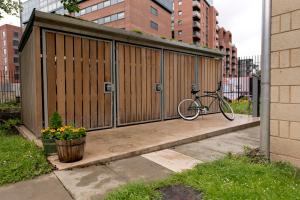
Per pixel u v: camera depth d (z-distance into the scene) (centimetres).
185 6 5997
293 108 337
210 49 856
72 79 552
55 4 5925
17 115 791
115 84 625
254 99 815
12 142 464
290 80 338
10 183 301
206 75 877
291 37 334
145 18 4762
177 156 413
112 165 366
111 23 4619
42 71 507
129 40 643
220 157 396
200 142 517
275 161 360
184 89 801
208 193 253
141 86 683
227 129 617
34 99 509
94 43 586
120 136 527
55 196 267
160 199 246
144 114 693
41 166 342
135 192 258
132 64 660
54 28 512
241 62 1182
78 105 562
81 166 354
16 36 6588
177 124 674
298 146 333
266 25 359
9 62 6462
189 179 292
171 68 760
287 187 265
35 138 502
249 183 271
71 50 548
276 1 349
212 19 7212
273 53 356
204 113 813
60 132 371
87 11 5000
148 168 352
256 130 655
